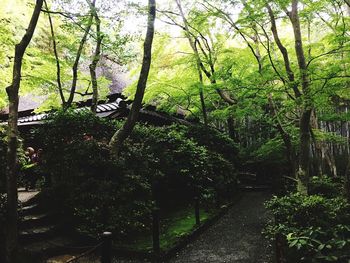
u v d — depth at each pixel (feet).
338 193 29.60
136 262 20.77
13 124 17.63
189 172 32.81
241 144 62.90
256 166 55.06
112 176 24.17
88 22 27.53
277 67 33.55
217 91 39.99
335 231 17.31
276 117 33.58
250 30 38.70
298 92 26.76
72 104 34.35
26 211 23.32
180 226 28.12
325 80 25.80
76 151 23.62
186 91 43.06
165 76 46.47
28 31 18.66
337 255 15.69
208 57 42.63
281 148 45.24
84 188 23.07
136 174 25.63
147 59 25.70
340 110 46.98
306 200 20.45
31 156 34.22
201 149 35.86
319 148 42.37
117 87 61.77
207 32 41.55
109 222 22.77
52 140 25.04
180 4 40.52
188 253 22.54
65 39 32.35
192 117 57.62
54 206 24.79
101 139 26.23
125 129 25.03
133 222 23.99
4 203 19.93
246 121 61.72
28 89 35.50
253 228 28.84
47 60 32.68
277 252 18.66
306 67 26.04
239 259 21.16
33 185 32.01
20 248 18.29
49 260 19.84
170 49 51.44
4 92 35.50
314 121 41.55
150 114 44.86
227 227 29.60
